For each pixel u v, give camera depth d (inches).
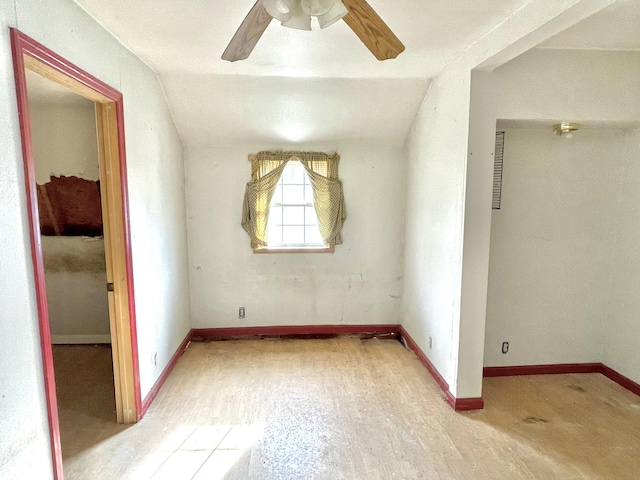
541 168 120.0
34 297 57.9
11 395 52.8
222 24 82.8
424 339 134.1
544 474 82.4
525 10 74.7
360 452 88.9
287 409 106.8
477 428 98.4
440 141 117.3
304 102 133.6
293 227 160.9
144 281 105.2
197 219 153.3
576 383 123.2
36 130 135.0
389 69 115.3
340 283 161.0
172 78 120.3
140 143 103.9
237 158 151.5
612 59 101.2
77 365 134.0
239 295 159.0
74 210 143.4
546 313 126.7
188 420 101.1
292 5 54.5
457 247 104.7
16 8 54.9
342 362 138.1
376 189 156.6
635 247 117.0
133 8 74.9
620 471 83.5
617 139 119.7
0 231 51.0
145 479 79.4
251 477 80.7
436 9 76.2
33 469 57.5
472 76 96.6
